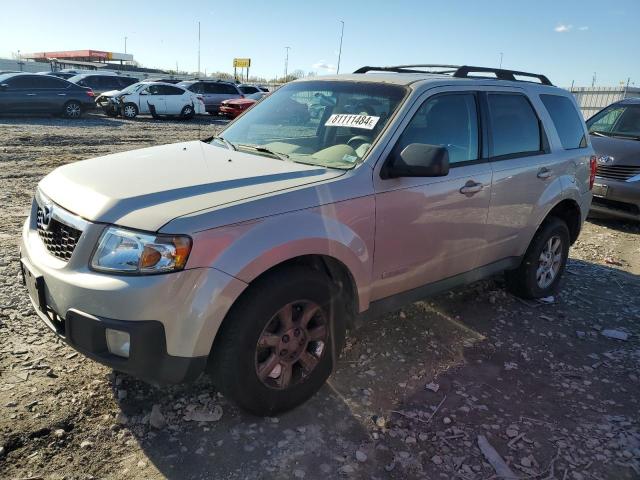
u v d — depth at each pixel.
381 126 3.44
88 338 2.57
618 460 2.87
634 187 7.69
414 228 3.51
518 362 3.86
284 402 3.03
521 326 4.46
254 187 2.92
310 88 4.11
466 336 4.21
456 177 3.75
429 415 3.16
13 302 4.18
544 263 4.98
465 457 2.83
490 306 4.82
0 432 2.74
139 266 2.50
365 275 3.29
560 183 4.76
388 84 3.76
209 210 2.63
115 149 13.00
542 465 2.80
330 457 2.77
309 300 3.01
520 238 4.53
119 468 2.60
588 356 4.02
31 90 19.11
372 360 3.75
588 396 3.48
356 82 3.91
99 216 2.63
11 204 7.27
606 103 22.98
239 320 2.74
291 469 2.66
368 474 2.67
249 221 2.71
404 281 3.62
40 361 3.41
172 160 3.39
